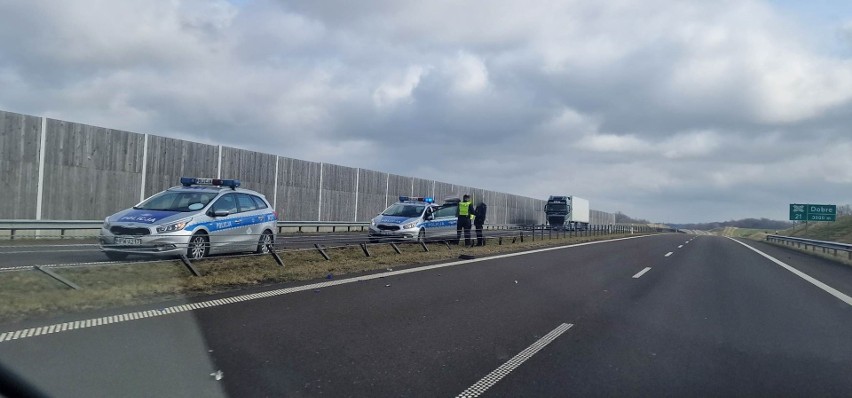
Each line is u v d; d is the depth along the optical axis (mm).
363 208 35969
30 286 9211
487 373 6156
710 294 12859
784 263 23422
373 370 6086
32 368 5574
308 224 29625
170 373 5656
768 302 11852
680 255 26469
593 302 11078
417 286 11961
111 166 21125
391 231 21672
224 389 5297
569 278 14828
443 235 23297
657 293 12711
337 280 12156
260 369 5926
